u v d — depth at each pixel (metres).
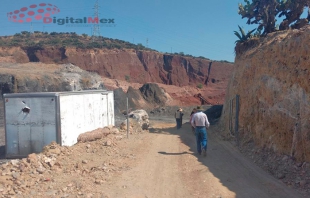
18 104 10.17
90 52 69.06
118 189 5.96
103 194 5.64
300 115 6.99
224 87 66.62
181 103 48.75
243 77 12.77
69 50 67.75
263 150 8.61
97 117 13.30
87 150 9.44
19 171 6.67
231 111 13.63
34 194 5.51
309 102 6.69
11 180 6.11
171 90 59.53
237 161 8.26
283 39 9.32
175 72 73.94
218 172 7.15
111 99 15.35
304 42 7.60
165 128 19.94
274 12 16.25
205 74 73.81
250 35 16.94
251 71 11.84
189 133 16.02
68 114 10.55
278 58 9.12
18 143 10.23
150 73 73.62
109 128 13.10
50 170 7.04
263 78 9.91
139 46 88.94
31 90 23.97
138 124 16.64
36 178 6.36
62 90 26.94
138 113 18.12
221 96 52.78
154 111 34.97
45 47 67.44
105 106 14.37
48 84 25.78
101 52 70.38
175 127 20.72
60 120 10.01
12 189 5.65
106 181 6.44
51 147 9.22
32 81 24.31
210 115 24.84
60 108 10.03
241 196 5.54
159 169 7.49
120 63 70.81
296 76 7.54
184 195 5.69
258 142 9.28
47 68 34.62
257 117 9.85
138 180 6.57
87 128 12.16
